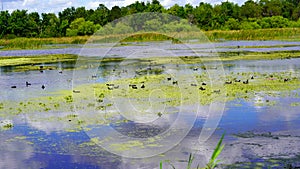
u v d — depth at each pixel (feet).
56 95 50.29
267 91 48.11
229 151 28.12
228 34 174.19
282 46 123.03
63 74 71.87
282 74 61.87
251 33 174.81
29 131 34.73
